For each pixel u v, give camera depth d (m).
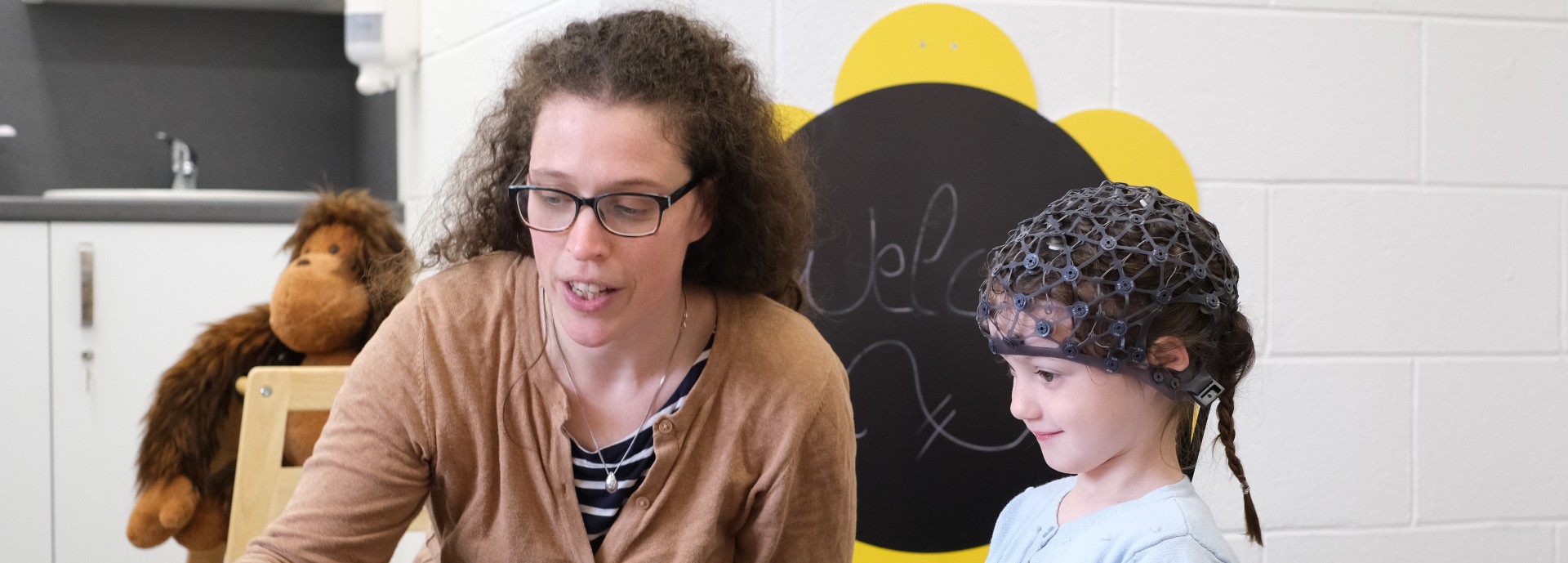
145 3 2.80
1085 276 0.86
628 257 0.92
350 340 1.67
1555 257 1.74
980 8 1.58
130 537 1.61
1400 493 1.71
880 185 1.57
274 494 1.52
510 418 1.03
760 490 1.06
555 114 0.92
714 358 1.05
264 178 2.90
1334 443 1.70
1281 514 1.69
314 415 1.57
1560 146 1.74
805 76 1.54
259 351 1.66
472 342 1.03
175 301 2.23
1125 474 0.91
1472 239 1.72
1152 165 1.63
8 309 2.16
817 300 1.56
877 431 1.59
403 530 1.08
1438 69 1.70
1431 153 1.71
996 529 1.06
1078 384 0.87
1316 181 1.68
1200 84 1.64
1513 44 1.72
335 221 1.71
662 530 1.04
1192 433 0.96
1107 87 1.62
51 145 2.79
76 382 2.19
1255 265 1.67
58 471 2.19
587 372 1.04
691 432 1.03
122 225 2.21
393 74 2.27
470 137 1.80
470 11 1.88
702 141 0.95
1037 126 1.60
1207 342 0.88
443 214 1.14
